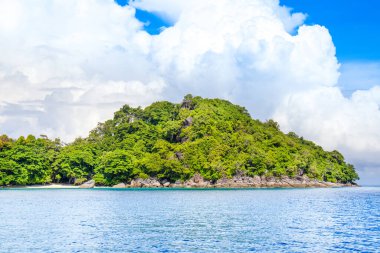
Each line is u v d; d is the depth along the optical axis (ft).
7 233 133.39
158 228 143.84
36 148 573.74
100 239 121.39
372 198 359.05
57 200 292.61
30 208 225.35
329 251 106.32
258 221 165.48
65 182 590.55
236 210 213.25
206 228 143.84
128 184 550.36
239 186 548.31
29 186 547.08
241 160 570.05
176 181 543.39
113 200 292.40
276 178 585.22
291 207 236.22
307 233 134.72
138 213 196.54
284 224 156.87
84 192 421.59
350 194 441.27
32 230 139.95
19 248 108.78
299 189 541.75
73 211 207.62
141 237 124.67
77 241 118.21
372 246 113.09
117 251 104.73
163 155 575.38
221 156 570.46
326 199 325.83
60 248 108.58
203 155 568.00
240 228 144.36
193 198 317.01
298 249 108.27
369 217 187.21
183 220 167.63
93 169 581.12
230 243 115.44
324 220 173.17
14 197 332.39
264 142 642.63
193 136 615.57
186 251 104.83
